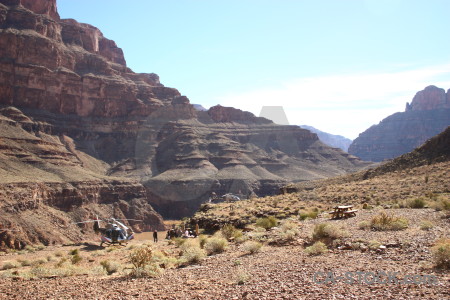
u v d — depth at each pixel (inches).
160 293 376.8
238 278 402.3
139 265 539.5
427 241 504.7
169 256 766.5
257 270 452.4
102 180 6437.0
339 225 754.2
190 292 369.4
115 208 6176.2
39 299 395.9
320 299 300.7
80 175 6220.5
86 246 1509.6
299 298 308.2
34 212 4323.3
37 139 6875.0
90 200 5920.3
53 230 4160.9
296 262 476.4
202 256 615.2
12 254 1472.7
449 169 2215.8
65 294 410.9
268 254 574.9
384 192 1817.2
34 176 5408.5
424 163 2664.9
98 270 620.1
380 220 692.7
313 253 531.2
